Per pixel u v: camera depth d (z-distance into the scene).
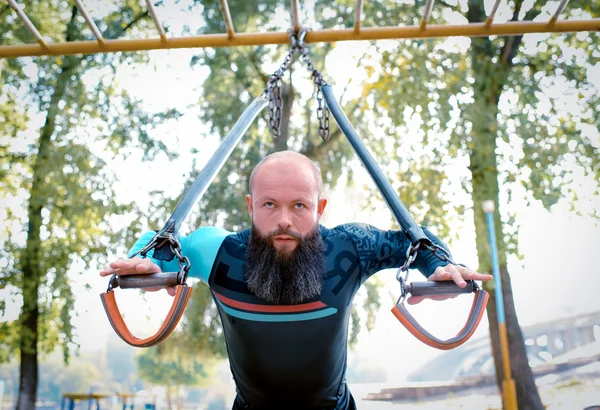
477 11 9.86
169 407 15.75
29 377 10.41
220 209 10.06
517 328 10.23
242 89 10.65
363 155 2.37
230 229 10.01
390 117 9.77
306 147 10.82
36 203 9.96
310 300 2.05
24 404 10.28
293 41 3.19
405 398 17.20
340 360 2.22
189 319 10.01
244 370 2.19
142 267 1.80
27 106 10.48
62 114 10.22
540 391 14.17
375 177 2.26
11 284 10.30
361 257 2.18
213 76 10.52
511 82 9.79
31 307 10.25
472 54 9.96
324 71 10.72
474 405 16.05
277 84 3.04
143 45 3.33
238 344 2.15
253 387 2.22
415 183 9.91
